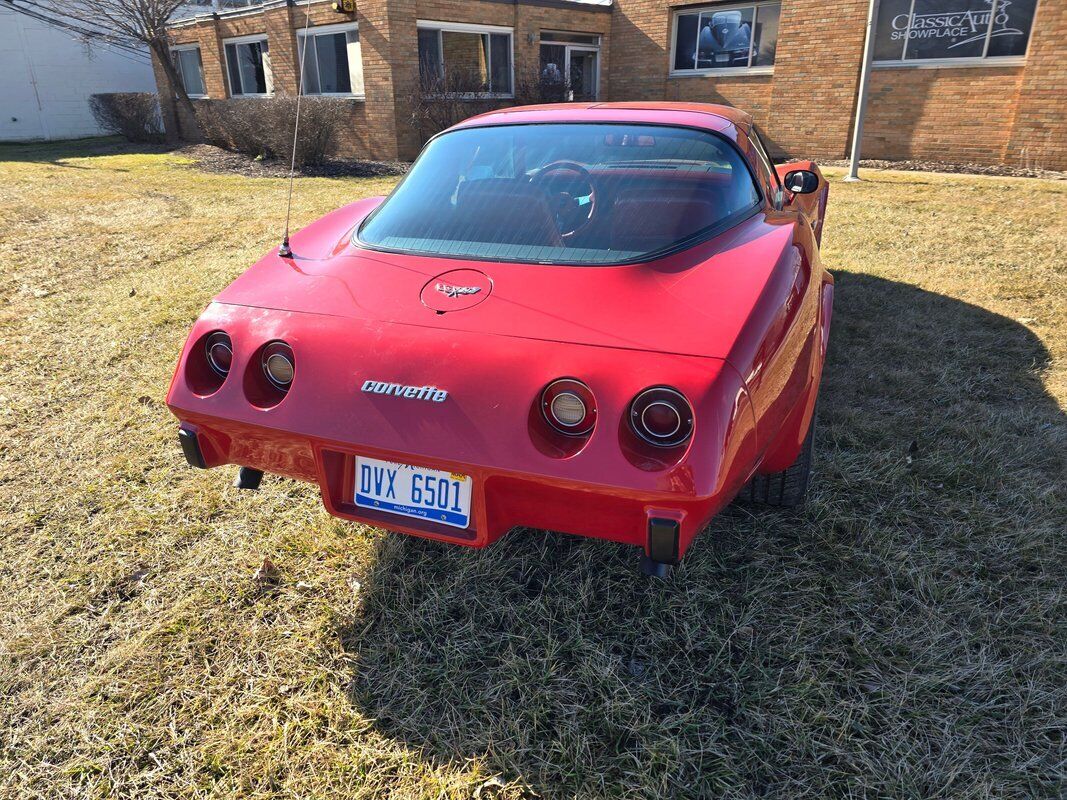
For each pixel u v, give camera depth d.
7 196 10.01
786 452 2.21
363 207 2.91
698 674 1.98
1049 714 1.79
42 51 21.88
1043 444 3.06
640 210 2.22
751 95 14.73
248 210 9.05
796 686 1.91
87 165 14.49
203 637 2.17
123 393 3.84
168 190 10.89
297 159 13.63
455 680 2.00
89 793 1.70
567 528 1.82
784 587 2.29
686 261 2.05
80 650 2.13
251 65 17.52
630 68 16.50
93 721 1.89
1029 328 4.41
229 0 22.36
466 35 14.97
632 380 1.66
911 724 1.80
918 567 2.34
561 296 1.94
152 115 19.45
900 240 6.84
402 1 13.77
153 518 2.75
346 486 2.04
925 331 4.43
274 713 1.91
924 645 2.03
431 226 2.36
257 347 2.04
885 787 1.64
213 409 2.06
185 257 6.62
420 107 14.32
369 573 2.43
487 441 1.74
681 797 1.65
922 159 12.88
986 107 12.01
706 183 2.33
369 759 1.77
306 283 2.21
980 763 1.70
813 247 2.73
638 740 1.80
